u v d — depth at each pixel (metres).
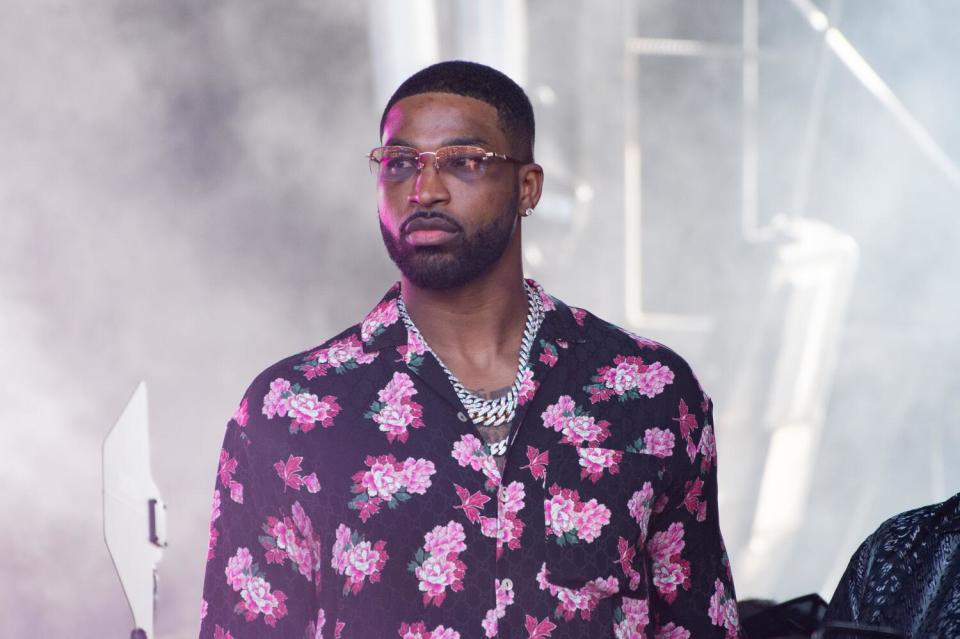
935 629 5.11
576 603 5.58
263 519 5.73
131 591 5.34
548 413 5.84
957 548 5.32
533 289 6.26
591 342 6.10
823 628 5.01
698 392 6.20
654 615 6.16
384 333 5.91
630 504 5.80
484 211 5.70
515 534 5.56
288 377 5.84
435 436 5.65
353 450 5.64
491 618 5.45
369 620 5.45
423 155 5.68
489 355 5.94
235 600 5.73
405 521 5.52
